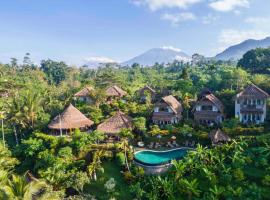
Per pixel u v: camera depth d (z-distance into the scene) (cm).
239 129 5219
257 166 4200
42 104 7594
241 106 5984
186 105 6962
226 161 4381
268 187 3753
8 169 4503
